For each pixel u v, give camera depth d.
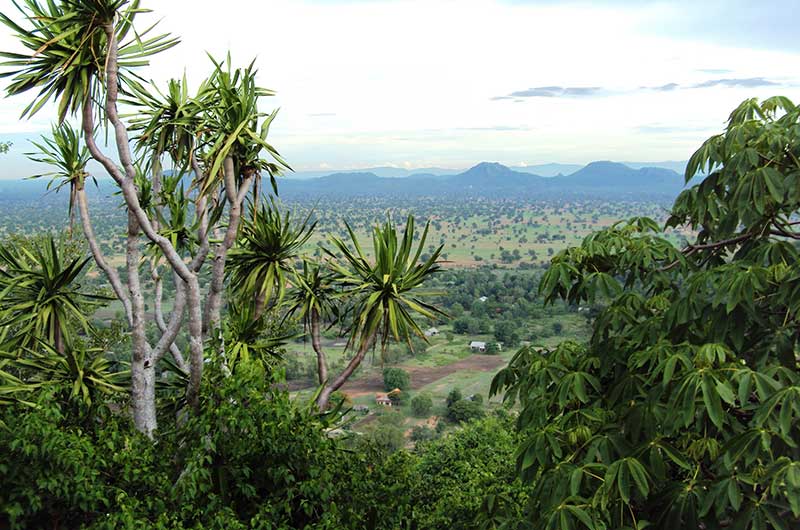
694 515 3.19
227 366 6.63
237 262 8.00
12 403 5.86
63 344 7.53
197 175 6.79
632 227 4.84
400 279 7.07
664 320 3.86
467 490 10.27
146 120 6.52
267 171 6.80
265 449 5.57
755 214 3.96
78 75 5.86
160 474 5.33
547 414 4.22
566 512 3.21
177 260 6.15
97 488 4.98
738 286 3.28
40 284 7.41
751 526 3.01
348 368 7.23
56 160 7.03
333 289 8.14
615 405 4.12
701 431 3.59
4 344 6.99
